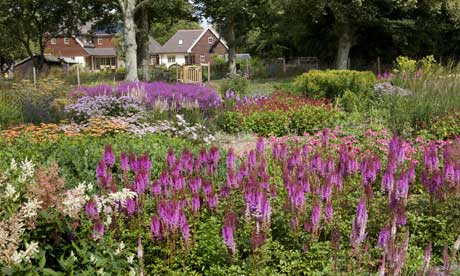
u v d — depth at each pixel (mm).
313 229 3898
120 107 10836
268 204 3719
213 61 58812
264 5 30984
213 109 11711
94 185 5098
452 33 27297
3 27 35938
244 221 4164
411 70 14844
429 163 5012
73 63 59000
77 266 3135
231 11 29422
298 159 5043
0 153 6180
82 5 32656
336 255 3699
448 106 9984
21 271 2688
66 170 5625
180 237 3830
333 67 30641
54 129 8555
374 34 28250
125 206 4004
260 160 5465
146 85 13453
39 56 37938
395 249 3312
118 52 54469
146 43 30500
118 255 3496
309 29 30750
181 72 27844
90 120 9227
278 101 12203
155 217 3721
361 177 5051
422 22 25547
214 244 3887
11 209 2986
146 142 7312
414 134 9547
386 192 4410
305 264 3785
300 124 10969
